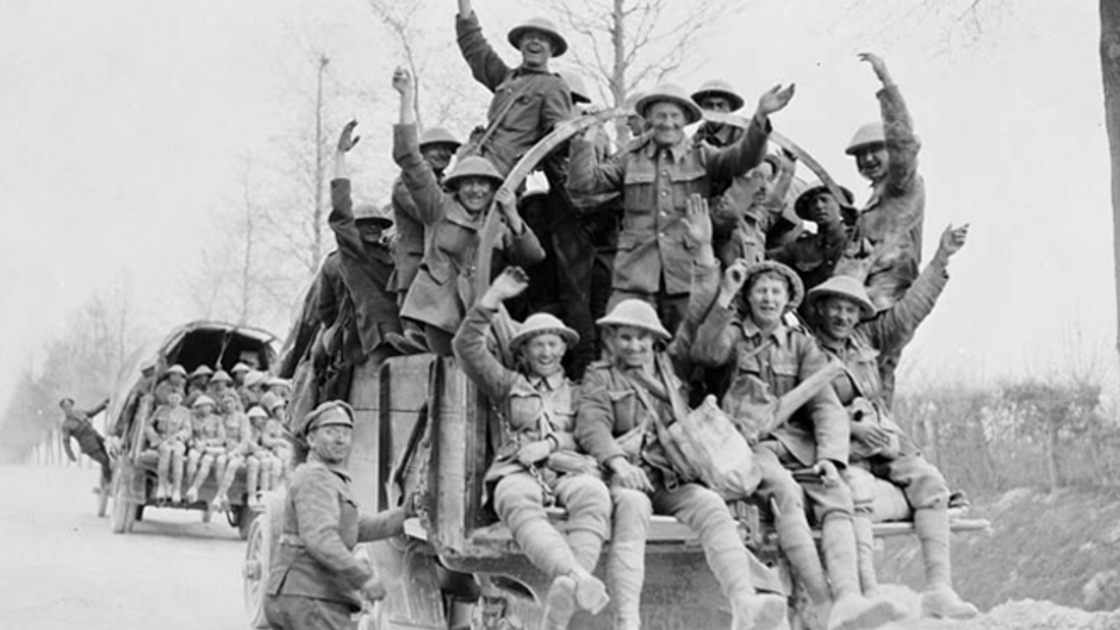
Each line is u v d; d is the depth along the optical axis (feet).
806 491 22.44
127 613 36.17
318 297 34.37
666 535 21.99
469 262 24.95
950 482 51.96
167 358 61.41
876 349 25.63
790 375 23.49
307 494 20.62
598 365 22.50
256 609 30.78
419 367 25.81
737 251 25.63
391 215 32.58
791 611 23.45
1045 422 48.44
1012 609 33.99
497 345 22.61
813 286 28.07
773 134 26.94
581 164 24.84
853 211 27.45
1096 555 40.29
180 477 58.03
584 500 20.53
